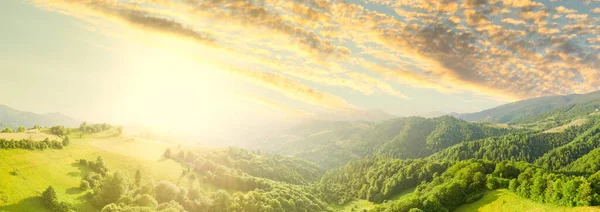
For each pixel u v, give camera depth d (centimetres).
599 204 7550
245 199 14512
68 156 15338
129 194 12700
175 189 13988
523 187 9575
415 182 18362
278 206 14875
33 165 12750
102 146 19075
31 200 10606
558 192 8381
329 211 18350
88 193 12556
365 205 19150
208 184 18375
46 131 19038
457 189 11162
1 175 11112
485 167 13100
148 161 18900
